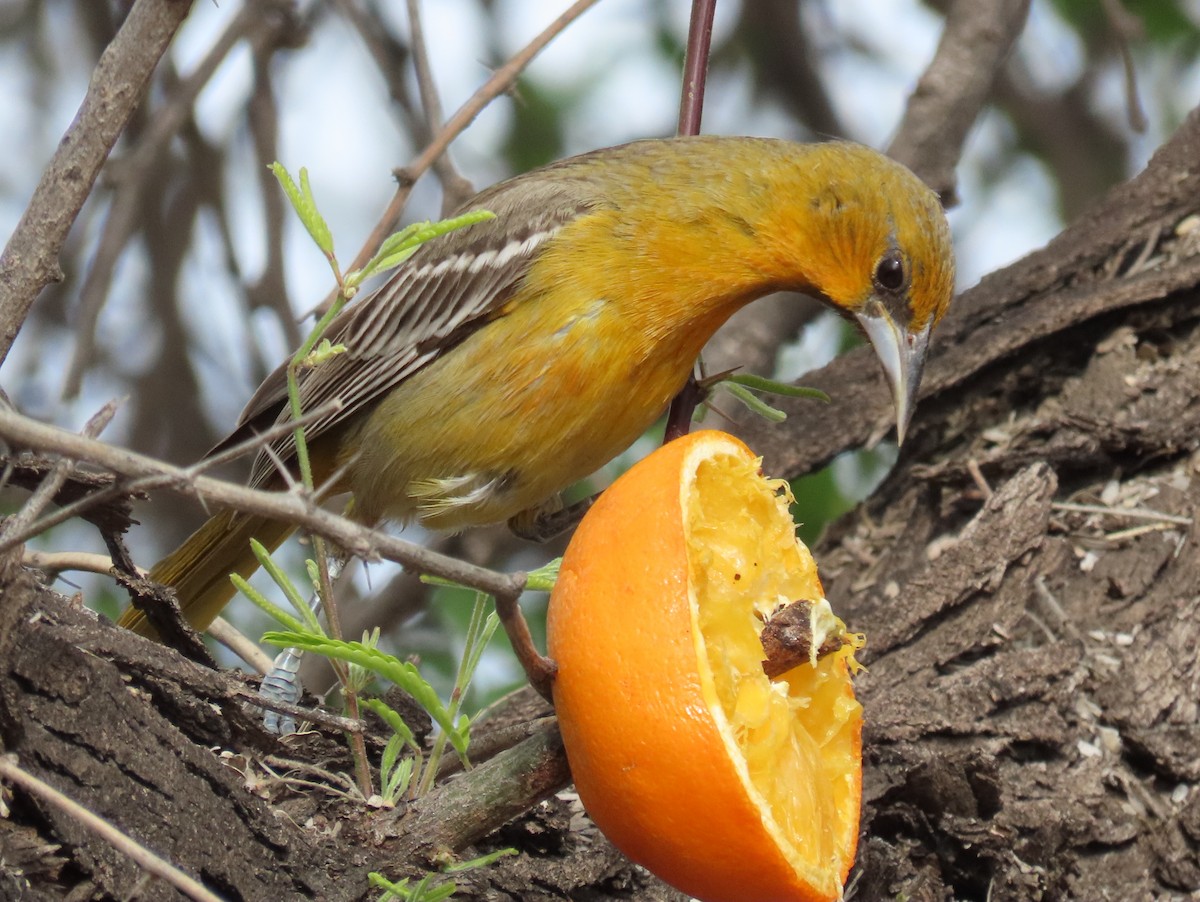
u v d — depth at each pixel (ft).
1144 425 28.43
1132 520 27.76
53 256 18.51
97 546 38.99
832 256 27.22
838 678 18.02
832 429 30.66
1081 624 25.98
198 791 17.04
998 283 31.89
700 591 17.01
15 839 15.89
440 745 19.19
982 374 30.40
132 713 16.90
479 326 26.96
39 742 16.21
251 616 37.40
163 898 16.33
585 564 16.47
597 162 27.89
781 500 18.28
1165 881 22.59
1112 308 29.73
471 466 27.40
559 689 16.21
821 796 17.22
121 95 18.40
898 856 21.71
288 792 19.15
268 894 17.10
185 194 42.29
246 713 18.93
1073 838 22.72
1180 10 43.34
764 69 46.26
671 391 27.12
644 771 15.56
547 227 26.48
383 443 28.45
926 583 25.98
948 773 21.98
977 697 24.13
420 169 27.27
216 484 13.16
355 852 17.87
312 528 13.33
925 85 38.52
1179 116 46.83
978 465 28.73
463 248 27.35
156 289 41.68
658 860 15.96
